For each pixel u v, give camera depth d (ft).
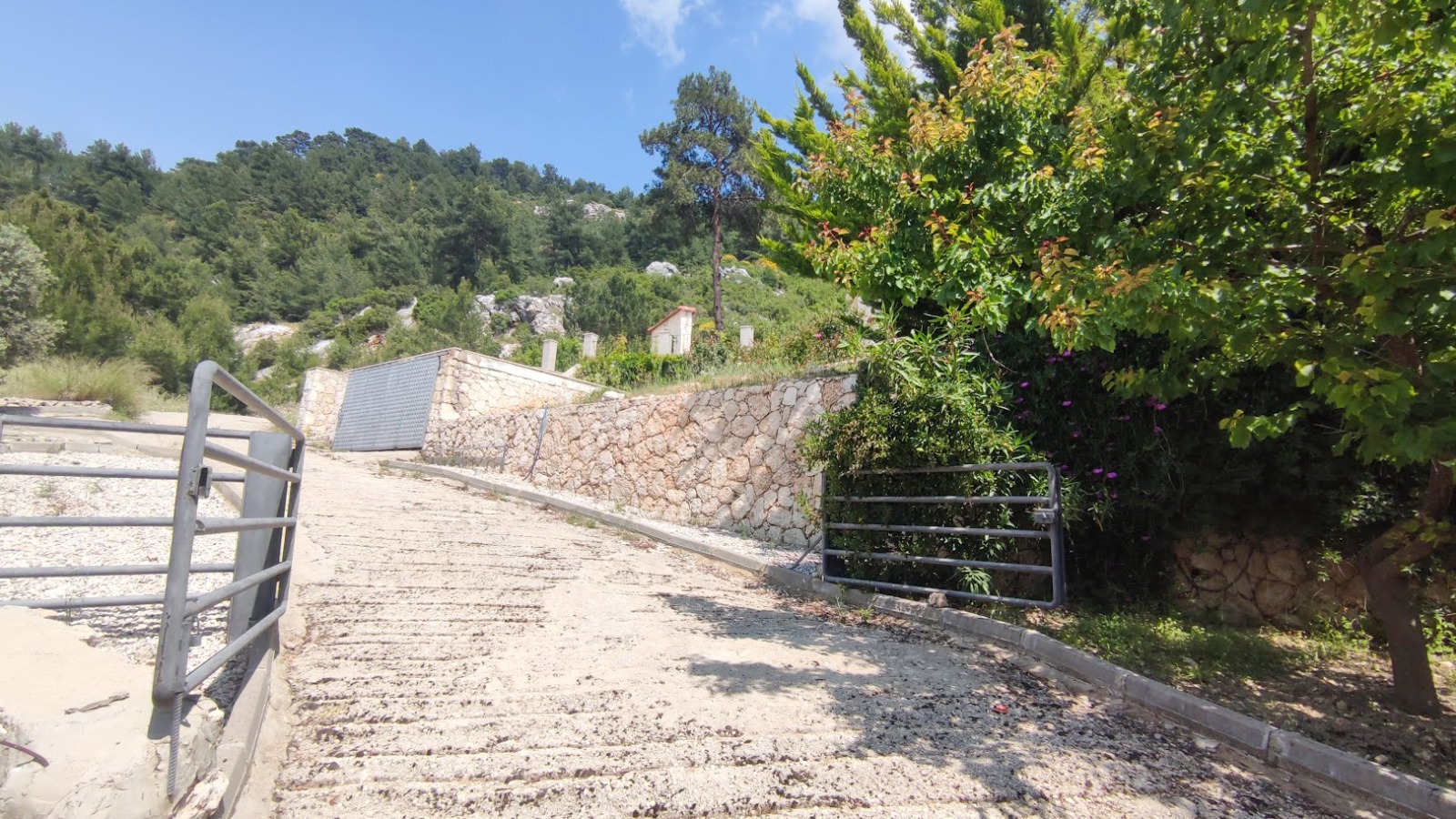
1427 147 11.53
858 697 14.19
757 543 32.55
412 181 445.37
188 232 315.37
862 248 23.80
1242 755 12.44
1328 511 18.81
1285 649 17.89
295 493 13.57
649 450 42.70
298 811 8.72
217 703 10.93
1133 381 15.48
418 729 11.20
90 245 111.65
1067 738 12.80
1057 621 19.98
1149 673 15.61
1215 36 13.51
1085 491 21.13
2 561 16.46
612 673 14.47
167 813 7.09
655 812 9.34
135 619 14.24
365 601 17.98
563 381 71.46
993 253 22.00
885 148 27.07
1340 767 11.32
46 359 60.08
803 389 34.01
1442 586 17.85
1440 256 10.84
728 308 193.88
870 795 10.18
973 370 23.76
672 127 139.74
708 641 17.54
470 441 60.44
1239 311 12.72
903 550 23.15
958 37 40.75
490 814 8.97
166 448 37.11
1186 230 15.12
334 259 271.08
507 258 274.77
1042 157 24.27
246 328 231.50
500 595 19.93
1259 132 14.55
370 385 74.90
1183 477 20.18
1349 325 13.20
